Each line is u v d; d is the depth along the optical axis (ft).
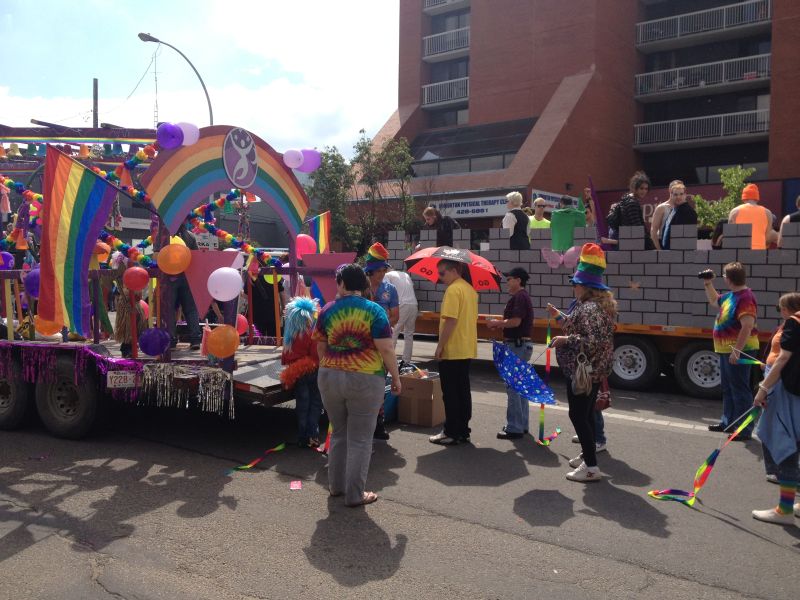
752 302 22.04
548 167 90.94
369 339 15.66
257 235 117.91
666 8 109.50
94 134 27.27
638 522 15.06
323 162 88.94
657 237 31.01
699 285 28.84
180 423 23.52
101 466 18.74
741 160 103.86
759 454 20.52
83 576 12.27
